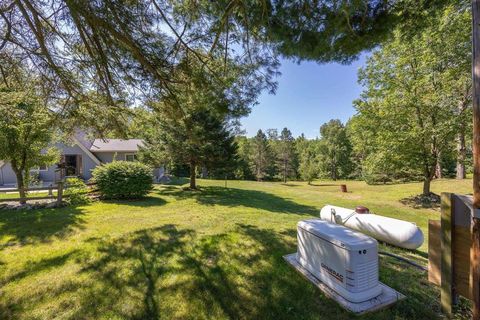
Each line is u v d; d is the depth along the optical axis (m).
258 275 3.35
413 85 11.49
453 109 10.91
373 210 10.74
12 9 3.56
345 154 33.88
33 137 8.41
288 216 7.35
